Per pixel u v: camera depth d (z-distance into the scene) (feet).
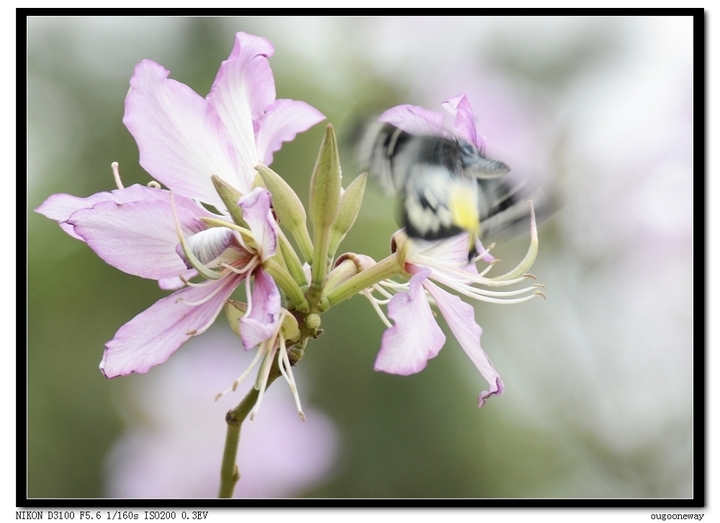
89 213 2.51
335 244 2.57
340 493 3.21
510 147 3.15
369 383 3.27
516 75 3.24
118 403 3.28
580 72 3.22
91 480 3.27
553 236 3.20
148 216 2.52
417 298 2.51
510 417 3.27
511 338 3.23
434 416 3.26
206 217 2.54
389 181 2.38
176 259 2.54
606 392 3.18
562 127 3.17
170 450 3.05
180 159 2.56
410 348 2.48
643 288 3.18
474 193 2.39
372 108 2.43
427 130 2.41
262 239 2.49
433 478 3.25
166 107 2.55
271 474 3.00
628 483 3.17
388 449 3.25
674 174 3.15
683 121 3.16
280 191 2.54
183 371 3.08
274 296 2.47
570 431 3.21
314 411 3.16
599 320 3.19
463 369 3.28
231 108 2.57
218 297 2.53
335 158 2.51
